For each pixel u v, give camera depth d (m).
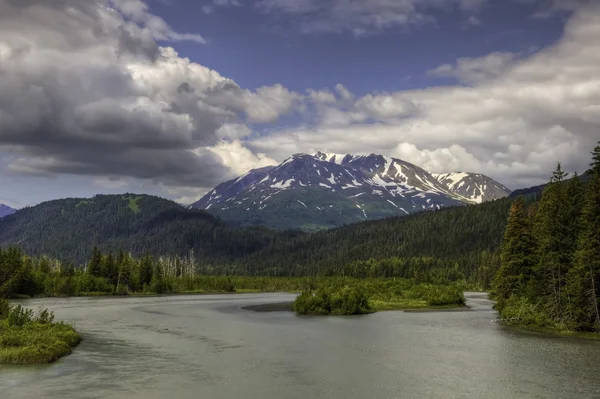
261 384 37.69
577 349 53.88
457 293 122.88
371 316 93.88
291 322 82.69
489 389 36.44
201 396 34.34
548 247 73.88
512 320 76.81
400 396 34.59
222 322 81.81
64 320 82.75
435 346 56.00
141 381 38.44
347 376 40.47
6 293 147.38
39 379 38.75
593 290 63.25
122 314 95.12
